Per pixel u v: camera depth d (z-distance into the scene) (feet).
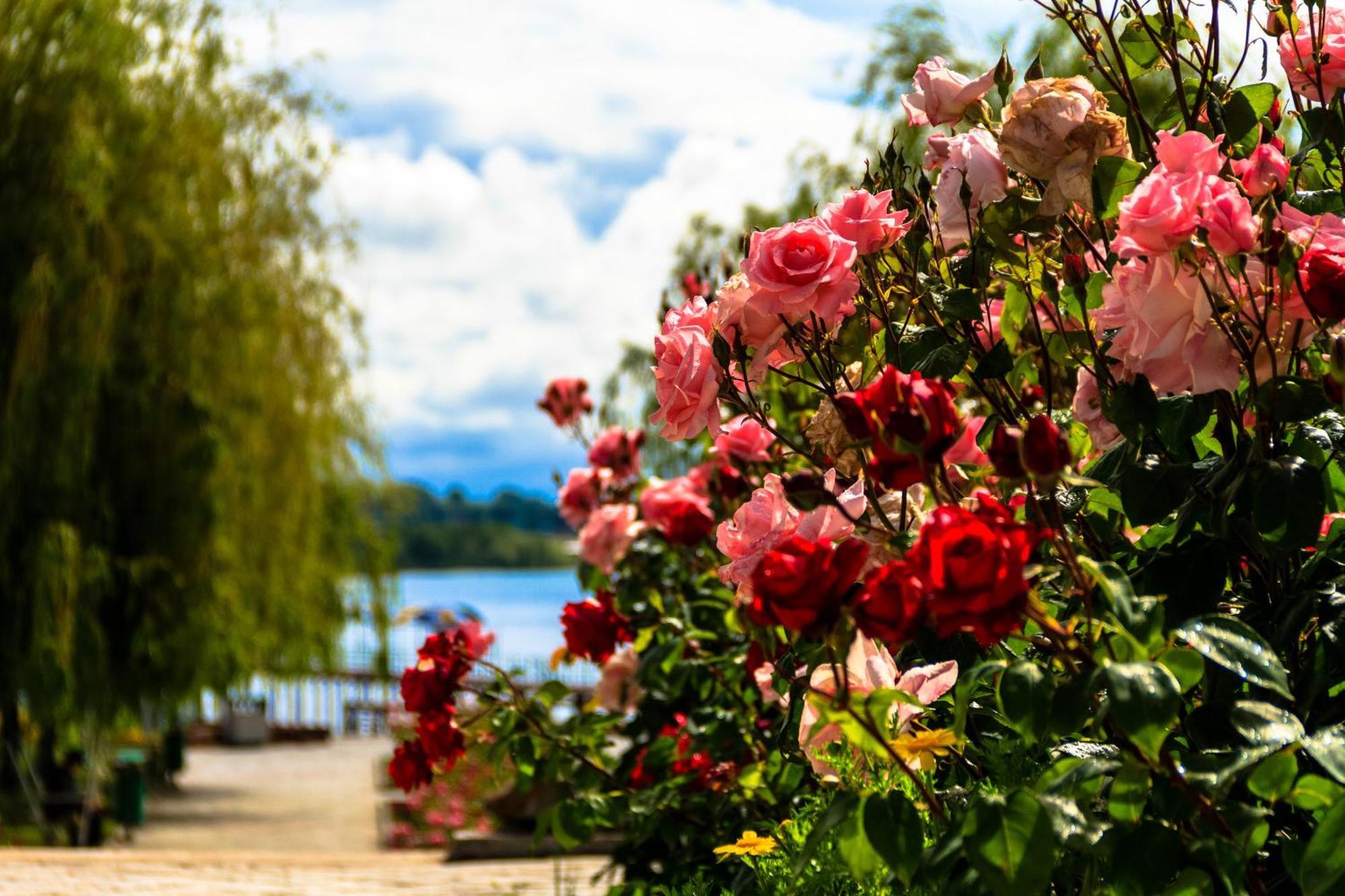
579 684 56.49
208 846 37.60
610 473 13.76
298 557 43.39
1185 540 5.46
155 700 38.24
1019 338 6.98
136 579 36.47
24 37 35.91
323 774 55.62
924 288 6.55
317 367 43.16
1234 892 3.86
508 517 253.85
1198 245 4.58
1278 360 5.04
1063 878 4.76
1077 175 5.51
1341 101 6.48
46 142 35.19
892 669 5.41
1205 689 5.01
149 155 37.68
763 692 8.72
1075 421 6.59
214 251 39.11
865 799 4.22
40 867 18.31
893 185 6.89
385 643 48.42
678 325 6.33
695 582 12.34
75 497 35.88
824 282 5.60
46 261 34.22
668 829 10.00
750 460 10.50
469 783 46.14
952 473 6.38
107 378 36.29
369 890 16.16
